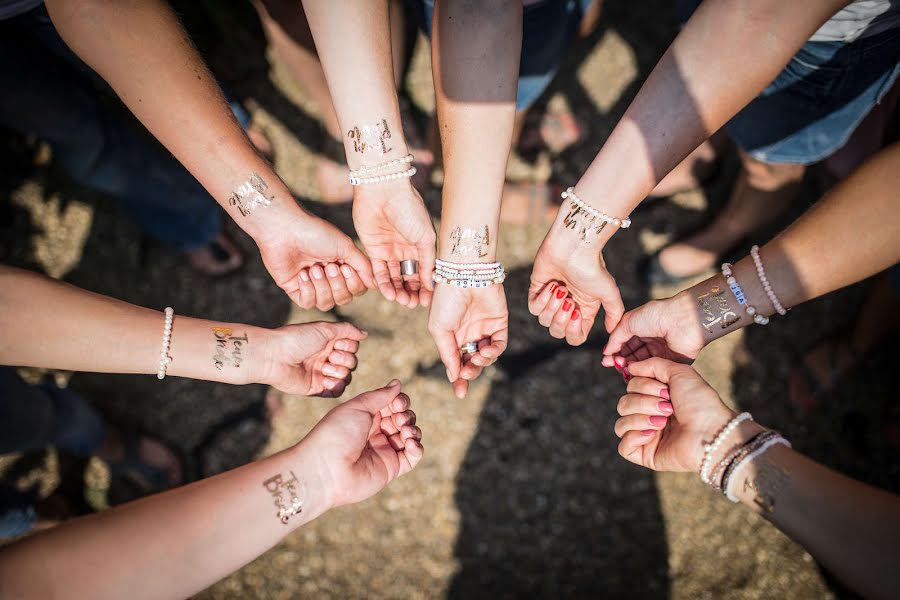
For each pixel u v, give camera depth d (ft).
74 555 4.33
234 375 5.81
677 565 7.77
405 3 8.98
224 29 9.46
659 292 8.98
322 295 6.53
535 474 8.15
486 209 5.87
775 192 7.81
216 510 4.88
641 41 9.80
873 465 8.05
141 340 5.48
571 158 9.43
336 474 5.27
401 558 7.93
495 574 7.83
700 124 5.16
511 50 5.30
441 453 8.25
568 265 6.00
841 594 7.52
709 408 5.33
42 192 9.40
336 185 9.12
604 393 8.39
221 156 5.62
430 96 9.64
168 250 9.21
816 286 5.41
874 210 5.00
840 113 6.12
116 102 7.94
